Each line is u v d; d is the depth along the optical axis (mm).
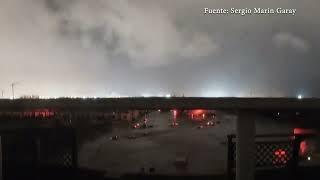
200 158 14047
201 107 4090
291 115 4645
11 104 4480
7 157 5430
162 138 21109
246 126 4191
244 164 4184
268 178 4715
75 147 5512
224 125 23672
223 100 4027
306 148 5133
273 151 4762
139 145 18312
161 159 13938
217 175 6215
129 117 27328
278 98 3979
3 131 5262
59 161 5508
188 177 6270
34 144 5410
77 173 5527
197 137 20719
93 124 21312
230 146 4699
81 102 4352
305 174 4797
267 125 6055
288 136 4711
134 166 10906
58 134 5516
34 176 5395
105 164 9758
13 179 5406
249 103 4000
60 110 4625
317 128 4695
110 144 17938
